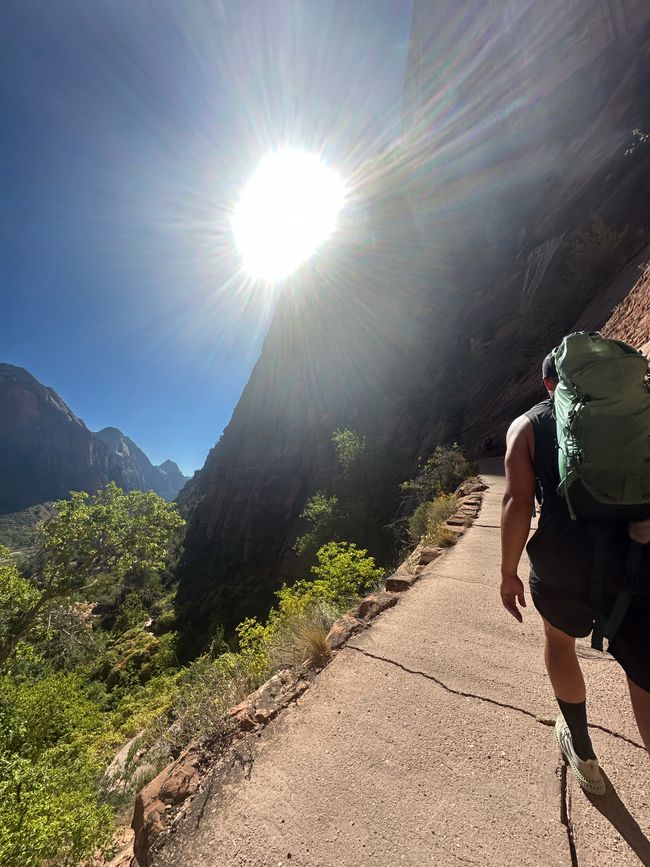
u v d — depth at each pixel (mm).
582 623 1346
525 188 37469
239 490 70500
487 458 14406
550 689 2205
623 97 26578
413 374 41812
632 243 17750
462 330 36688
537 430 1447
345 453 33719
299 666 2924
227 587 48438
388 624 3258
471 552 4883
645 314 9703
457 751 1871
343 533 26000
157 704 16578
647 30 27359
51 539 15984
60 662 22094
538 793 1601
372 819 1604
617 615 1169
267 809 1753
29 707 13406
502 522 1451
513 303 30578
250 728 2346
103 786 6543
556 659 1518
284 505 56594
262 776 1943
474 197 44125
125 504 17422
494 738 1915
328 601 5316
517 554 1421
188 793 2012
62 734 13555
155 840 1775
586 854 1338
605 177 24750
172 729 3184
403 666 2631
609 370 1174
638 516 1182
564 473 1240
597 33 31938
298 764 1969
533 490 1437
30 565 16531
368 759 1912
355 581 6363
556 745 1823
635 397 1148
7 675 15422
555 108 34938
